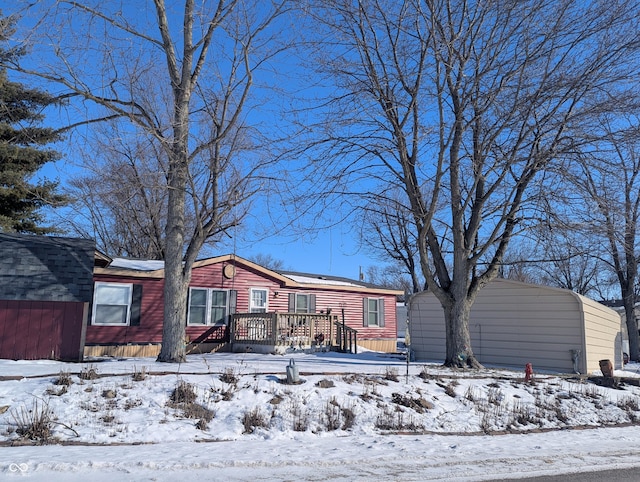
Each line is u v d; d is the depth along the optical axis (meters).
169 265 14.04
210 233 16.88
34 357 14.43
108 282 19.05
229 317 21.95
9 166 21.91
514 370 16.44
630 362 31.89
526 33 13.43
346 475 6.65
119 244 35.06
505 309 19.31
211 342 21.34
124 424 8.67
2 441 7.61
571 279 42.16
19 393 9.48
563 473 7.24
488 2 13.28
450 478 6.71
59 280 15.33
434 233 16.31
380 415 10.29
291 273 27.66
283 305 24.23
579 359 17.44
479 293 19.98
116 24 12.80
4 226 21.86
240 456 7.33
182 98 14.07
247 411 9.62
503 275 43.44
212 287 21.70
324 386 11.24
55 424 8.31
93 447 7.61
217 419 9.34
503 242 15.85
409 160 15.44
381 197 15.06
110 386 10.07
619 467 7.71
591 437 10.41
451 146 15.25
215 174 14.76
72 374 10.89
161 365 12.75
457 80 14.35
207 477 6.34
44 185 23.34
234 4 13.20
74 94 14.38
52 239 16.86
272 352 19.45
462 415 11.08
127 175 17.67
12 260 15.35
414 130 14.68
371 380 12.16
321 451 7.92
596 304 19.16
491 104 13.51
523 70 13.48
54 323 14.81
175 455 7.22
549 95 13.62
